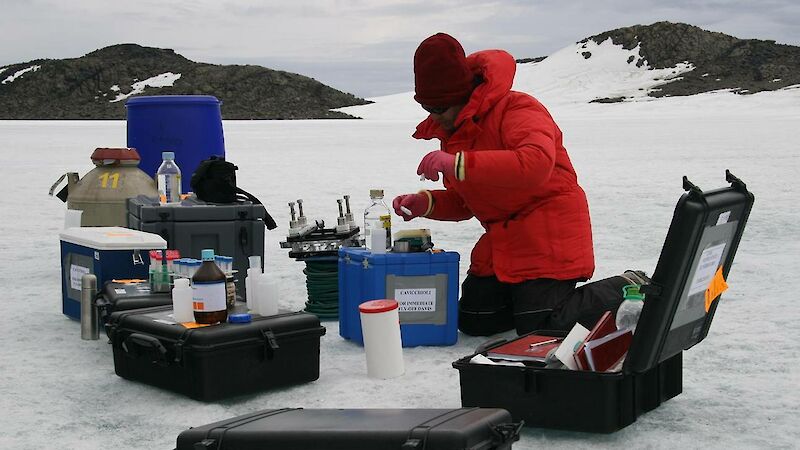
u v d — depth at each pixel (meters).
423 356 4.41
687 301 3.21
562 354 3.26
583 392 3.13
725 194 3.13
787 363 4.16
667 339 3.18
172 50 150.50
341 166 20.42
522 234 4.47
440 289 4.61
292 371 3.86
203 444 2.43
